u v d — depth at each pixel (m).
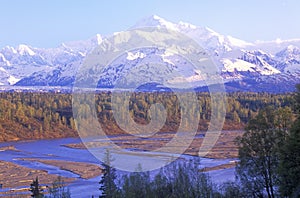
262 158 20.23
